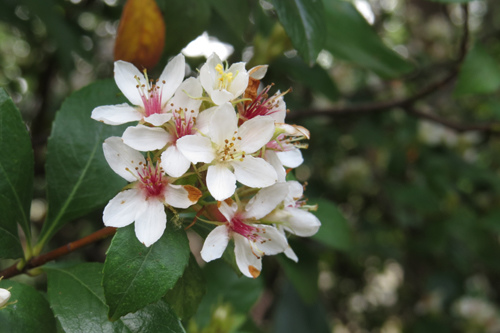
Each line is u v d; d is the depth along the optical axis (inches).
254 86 4.5
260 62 8.1
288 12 5.2
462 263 14.7
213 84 4.4
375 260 17.9
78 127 5.3
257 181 4.3
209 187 4.2
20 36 12.0
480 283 17.1
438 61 15.5
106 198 5.2
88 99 5.4
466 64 8.1
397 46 16.2
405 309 17.7
